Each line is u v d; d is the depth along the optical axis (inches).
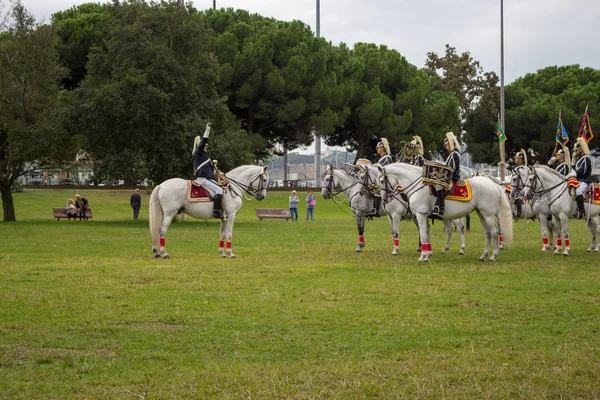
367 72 2711.6
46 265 689.6
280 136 2645.2
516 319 427.2
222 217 766.5
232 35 2301.9
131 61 1501.0
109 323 414.6
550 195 802.8
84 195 2299.5
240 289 535.2
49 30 1611.7
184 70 1549.0
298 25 2480.3
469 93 3351.4
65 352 350.6
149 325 410.9
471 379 307.7
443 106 2829.7
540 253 823.1
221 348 359.3
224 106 1663.4
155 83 1528.1
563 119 2864.2
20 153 1535.4
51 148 1556.3
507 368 322.7
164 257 762.2
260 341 372.8
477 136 3292.3
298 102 2278.5
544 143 2950.3
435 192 719.7
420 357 342.0
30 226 1382.9
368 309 454.3
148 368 325.7
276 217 1727.4
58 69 1625.2
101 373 318.7
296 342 370.0
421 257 727.1
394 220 792.9
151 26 1562.5
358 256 783.1
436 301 483.2
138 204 1649.9
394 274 620.1
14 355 346.6
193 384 302.2
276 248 895.7
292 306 464.1
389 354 348.2
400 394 289.0
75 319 424.2
